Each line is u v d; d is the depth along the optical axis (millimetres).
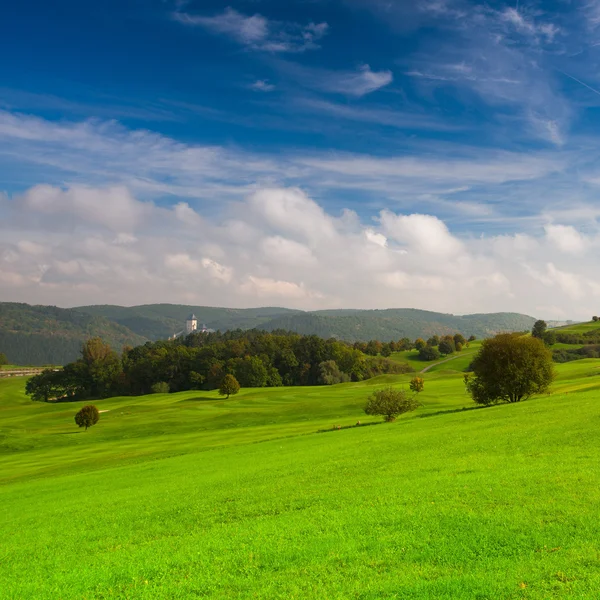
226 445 52156
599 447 23078
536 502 15266
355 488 20781
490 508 15266
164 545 16141
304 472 27016
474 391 61969
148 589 12203
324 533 14883
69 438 76375
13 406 135875
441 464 23875
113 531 19344
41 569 15289
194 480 29656
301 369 191625
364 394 106062
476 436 32469
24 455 65688
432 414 60188
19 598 12609
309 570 12273
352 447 35906
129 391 187750
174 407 105562
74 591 12719
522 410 44438
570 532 12656
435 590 10320
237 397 118562
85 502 27156
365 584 11070
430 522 14578
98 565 14781
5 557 17344
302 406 87688
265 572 12500
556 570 10695
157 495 26078
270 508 19422
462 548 12438
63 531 20406
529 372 57750
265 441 51000
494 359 59375
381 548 13125
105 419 95625
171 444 60094
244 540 15211
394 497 18125
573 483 16922
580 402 44031
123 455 53719
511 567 11062
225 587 11891
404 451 30328
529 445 26047
